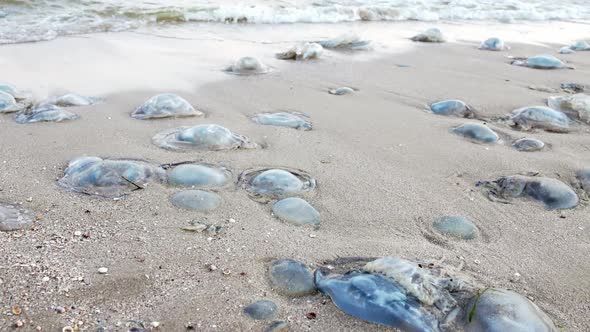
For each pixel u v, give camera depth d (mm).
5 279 1322
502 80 2992
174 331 1244
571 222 1700
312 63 3154
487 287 1401
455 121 2416
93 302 1296
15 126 2119
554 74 3152
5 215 1552
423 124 2361
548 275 1478
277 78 2861
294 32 3914
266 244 1526
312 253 1503
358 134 2230
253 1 4531
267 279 1403
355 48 3553
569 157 2090
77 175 1768
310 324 1282
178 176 1783
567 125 2377
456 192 1839
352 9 4488
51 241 1477
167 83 2682
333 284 1362
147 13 3889
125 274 1384
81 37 3309
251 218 1631
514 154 2102
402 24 4445
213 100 2510
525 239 1617
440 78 2986
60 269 1377
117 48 3158
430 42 3850
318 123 2316
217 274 1410
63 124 2162
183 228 1569
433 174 1946
